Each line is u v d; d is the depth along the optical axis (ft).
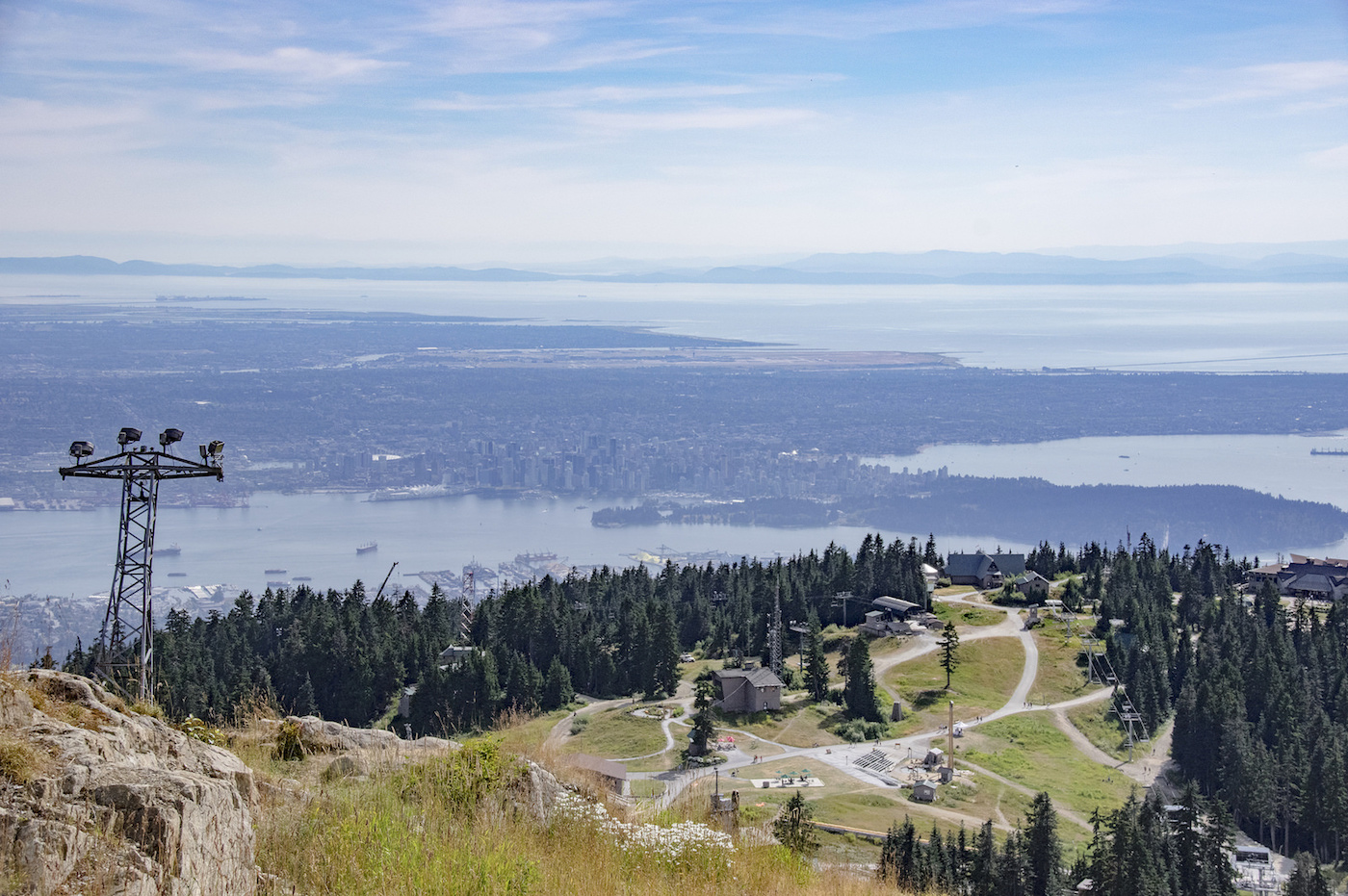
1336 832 261.24
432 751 68.03
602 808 66.28
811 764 286.25
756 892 63.26
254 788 50.21
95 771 37.63
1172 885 214.48
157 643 298.97
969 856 211.82
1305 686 354.13
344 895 45.29
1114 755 321.11
